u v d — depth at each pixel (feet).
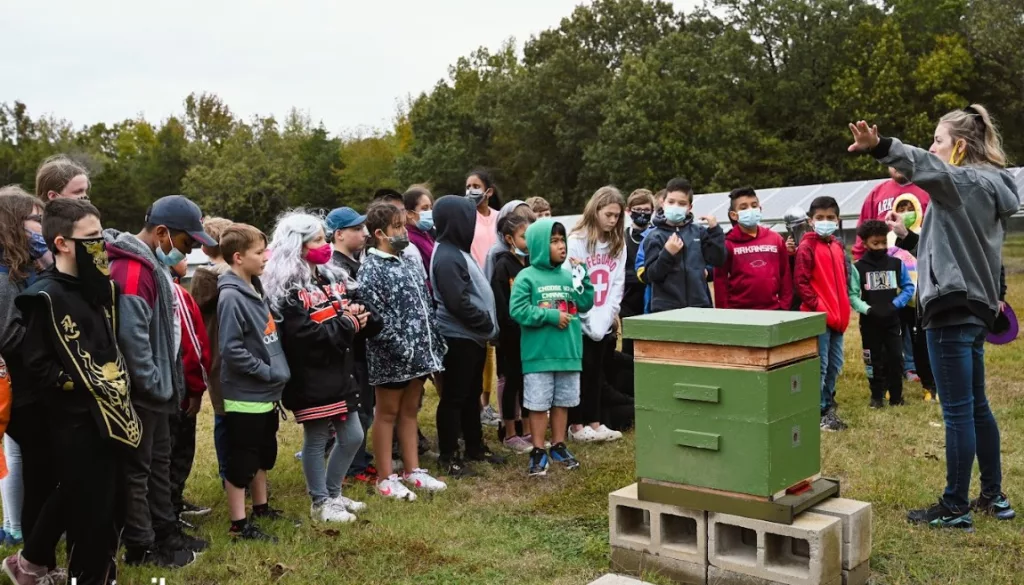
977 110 14.78
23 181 206.49
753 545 13.00
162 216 13.71
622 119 134.21
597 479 18.25
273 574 13.51
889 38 132.67
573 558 14.01
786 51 142.31
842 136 130.21
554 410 19.57
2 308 12.40
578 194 147.54
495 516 16.25
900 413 23.24
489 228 25.17
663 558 12.90
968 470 14.44
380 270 17.52
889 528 14.60
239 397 14.69
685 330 12.31
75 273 11.38
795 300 24.23
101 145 281.33
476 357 19.36
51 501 12.10
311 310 15.56
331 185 215.10
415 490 17.94
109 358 11.46
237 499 14.93
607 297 21.54
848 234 63.77
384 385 17.38
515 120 155.63
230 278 14.76
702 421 12.34
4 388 11.46
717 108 137.08
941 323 14.29
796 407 12.32
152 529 13.56
